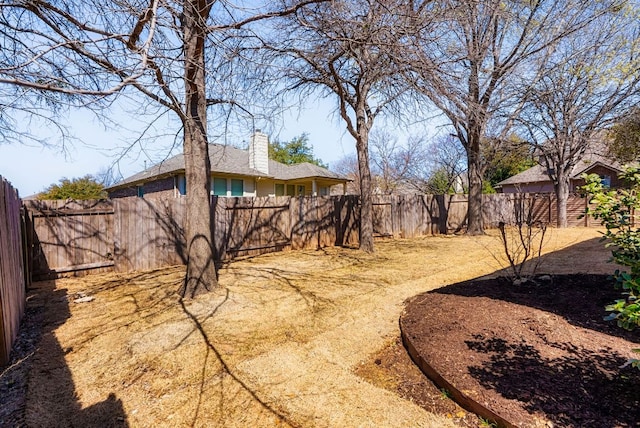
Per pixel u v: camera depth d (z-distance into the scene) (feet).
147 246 22.26
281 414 7.16
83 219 20.03
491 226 45.73
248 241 27.53
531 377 7.37
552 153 44.11
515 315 10.44
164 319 12.75
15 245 12.61
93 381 8.57
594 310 10.50
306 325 12.28
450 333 9.94
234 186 50.37
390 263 23.77
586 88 36.40
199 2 13.04
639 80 33.76
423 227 40.19
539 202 49.39
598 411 6.12
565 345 8.56
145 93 12.23
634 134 36.42
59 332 11.66
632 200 8.00
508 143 42.27
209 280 16.08
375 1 13.70
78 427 6.83
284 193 60.80
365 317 13.06
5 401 7.70
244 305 14.37
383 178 83.61
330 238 32.99
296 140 94.22
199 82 15.01
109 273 20.72
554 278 14.43
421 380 8.61
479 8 20.15
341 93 26.03
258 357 9.82
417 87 17.28
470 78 20.21
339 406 7.43
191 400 7.71
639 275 6.72
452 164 76.28
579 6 27.45
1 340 9.28
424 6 15.07
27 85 5.14
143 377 8.73
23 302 13.84
